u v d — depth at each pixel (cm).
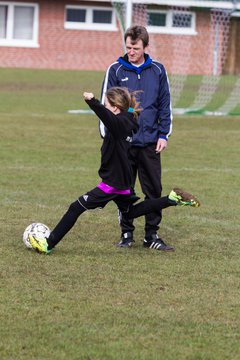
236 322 1450
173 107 5578
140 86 1969
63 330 1376
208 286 1662
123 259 1853
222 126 4516
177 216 2366
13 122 4316
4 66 8662
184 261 1859
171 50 8194
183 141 3897
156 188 1992
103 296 1562
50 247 1856
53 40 8756
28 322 1405
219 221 2319
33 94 5981
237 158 3469
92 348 1303
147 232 1988
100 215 2333
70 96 5922
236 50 8612
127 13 4950
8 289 1584
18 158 3269
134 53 1950
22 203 2441
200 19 8194
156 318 1452
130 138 1838
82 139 3834
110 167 1841
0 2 8588
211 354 1298
